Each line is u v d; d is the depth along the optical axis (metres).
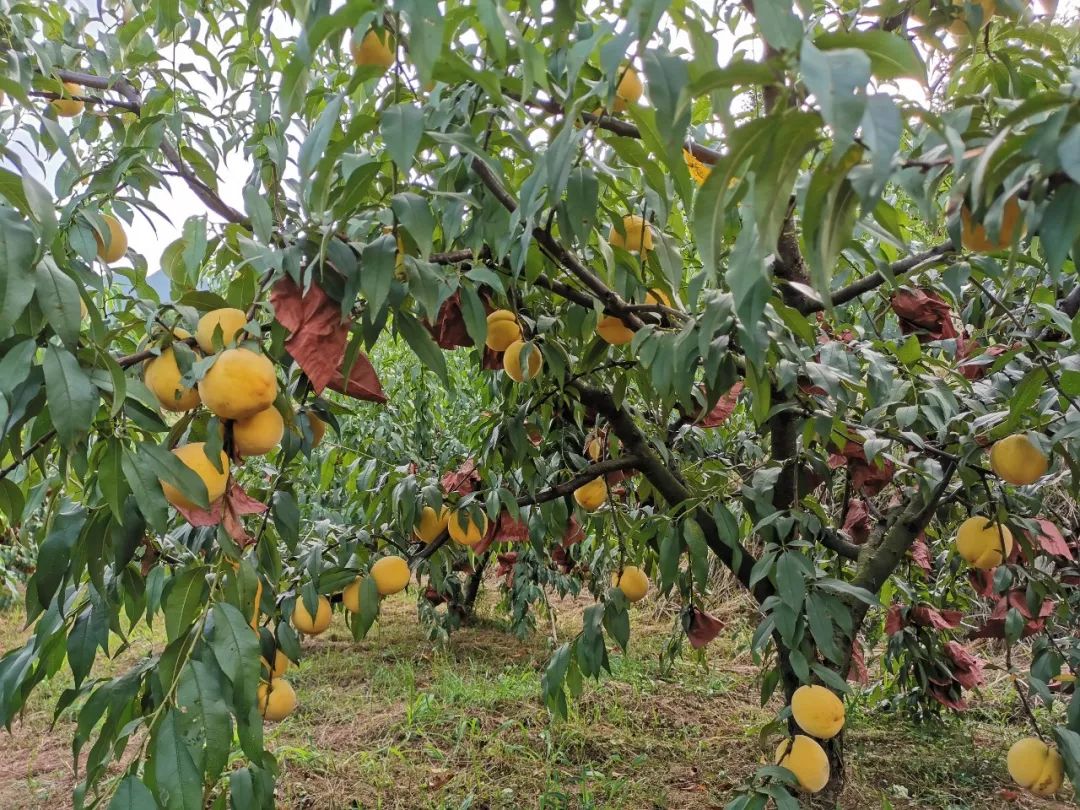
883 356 1.89
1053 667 1.79
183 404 1.23
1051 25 1.76
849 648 2.10
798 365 1.66
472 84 1.34
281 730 3.73
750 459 3.12
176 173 1.55
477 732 3.62
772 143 0.63
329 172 1.05
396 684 4.38
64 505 1.44
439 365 1.29
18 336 1.02
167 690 1.15
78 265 1.34
